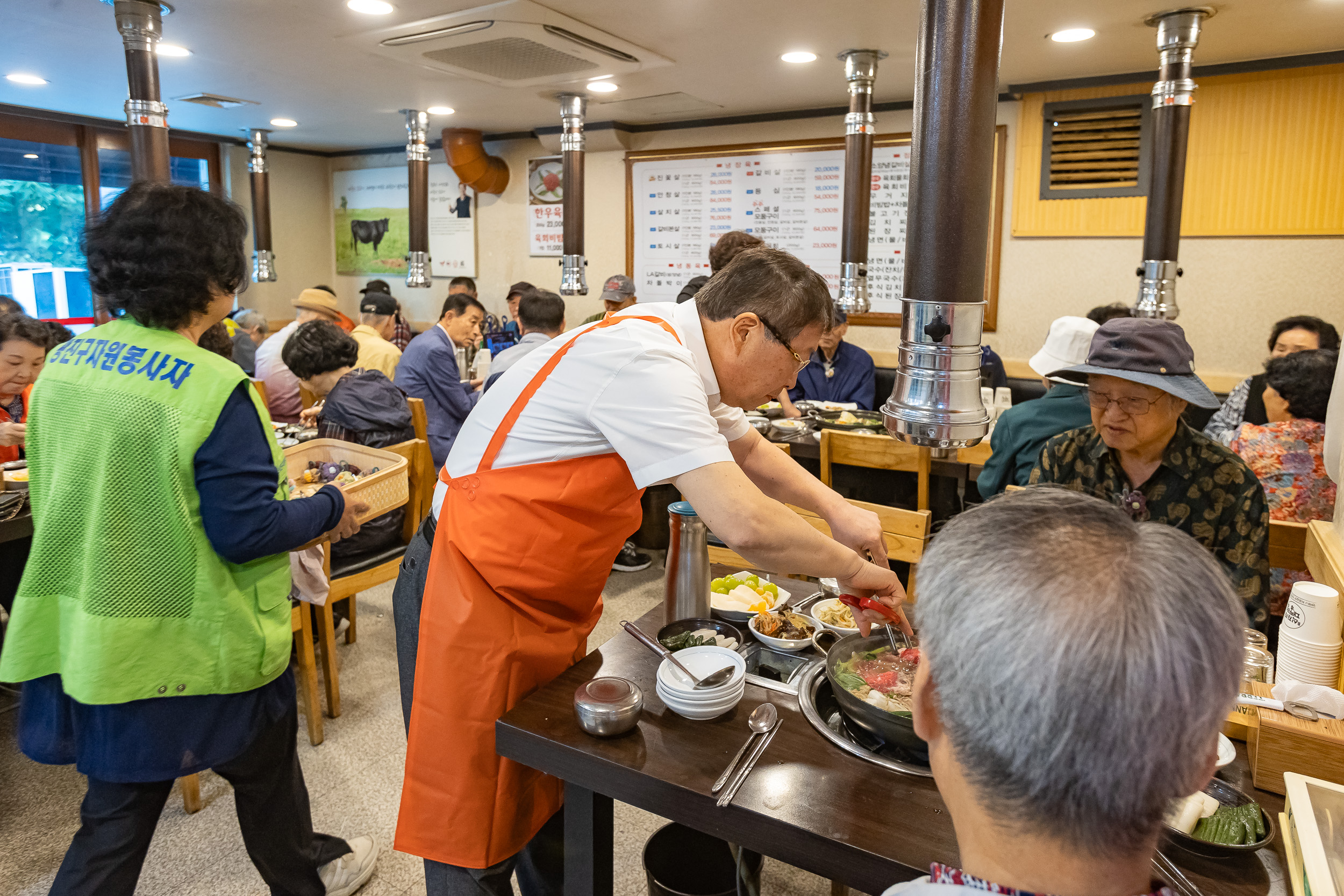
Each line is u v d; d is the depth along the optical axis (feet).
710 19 9.75
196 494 4.10
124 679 4.05
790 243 16.47
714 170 16.93
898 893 1.99
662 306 4.43
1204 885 2.80
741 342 4.22
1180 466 5.14
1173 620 1.60
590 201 18.52
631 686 3.80
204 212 4.12
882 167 15.38
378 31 10.19
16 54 11.75
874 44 10.69
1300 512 6.88
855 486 10.57
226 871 5.99
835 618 4.82
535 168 19.15
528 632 4.11
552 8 9.34
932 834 3.02
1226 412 10.62
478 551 3.99
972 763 1.76
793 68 12.16
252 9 9.38
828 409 12.05
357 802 6.78
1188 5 9.27
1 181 16.88
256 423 4.26
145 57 8.74
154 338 4.13
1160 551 1.71
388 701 8.37
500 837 4.16
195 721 4.27
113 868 4.32
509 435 4.09
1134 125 13.10
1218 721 1.63
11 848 6.24
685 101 14.83
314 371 9.82
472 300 14.90
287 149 21.53
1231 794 3.18
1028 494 1.93
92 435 4.01
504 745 3.81
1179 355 4.80
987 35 3.65
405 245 21.56
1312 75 11.89
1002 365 13.57
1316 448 6.85
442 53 11.18
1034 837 1.72
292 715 4.87
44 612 4.20
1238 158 12.58
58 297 18.15
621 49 10.94
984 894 1.78
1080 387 7.73
